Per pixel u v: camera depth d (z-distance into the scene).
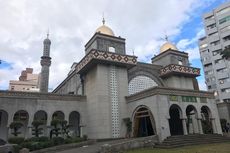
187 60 36.62
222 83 52.56
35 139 20.78
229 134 27.25
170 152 15.36
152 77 32.91
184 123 23.19
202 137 22.06
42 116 26.34
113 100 26.66
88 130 26.83
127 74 29.67
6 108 23.16
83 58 28.47
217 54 54.69
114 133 25.36
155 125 21.88
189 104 24.38
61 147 20.16
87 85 28.94
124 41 30.78
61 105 26.36
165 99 22.59
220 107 33.69
